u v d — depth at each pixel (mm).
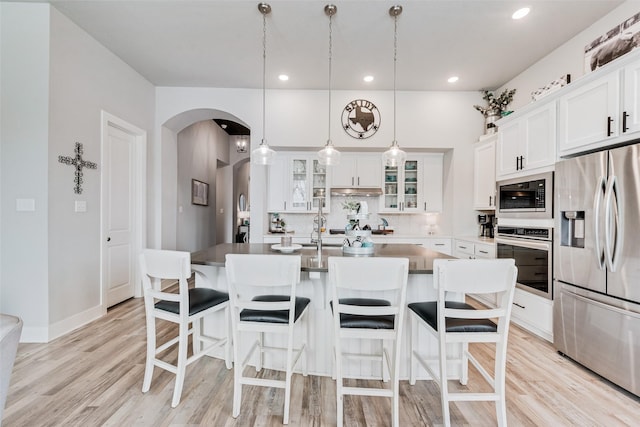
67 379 2035
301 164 4785
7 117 2578
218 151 7156
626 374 1880
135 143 3910
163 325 2988
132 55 3439
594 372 2141
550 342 2664
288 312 1813
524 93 3734
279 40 3107
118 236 3600
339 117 4383
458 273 1543
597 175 2094
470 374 2188
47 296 2584
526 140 2924
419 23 2795
